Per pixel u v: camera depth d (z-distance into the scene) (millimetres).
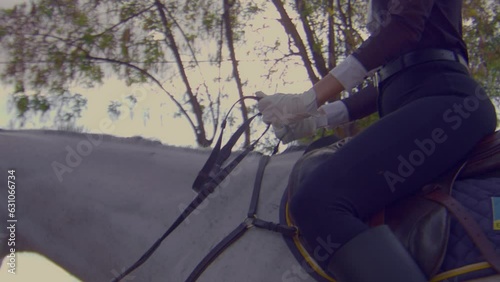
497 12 6094
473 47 6109
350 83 2268
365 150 2131
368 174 2121
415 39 2191
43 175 2643
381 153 2119
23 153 2688
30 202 2656
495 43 6094
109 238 2570
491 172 2205
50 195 2631
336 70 2275
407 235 2143
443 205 2135
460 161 2199
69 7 6422
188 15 6680
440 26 2264
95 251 2594
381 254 2049
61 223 2623
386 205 2184
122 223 2562
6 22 6395
